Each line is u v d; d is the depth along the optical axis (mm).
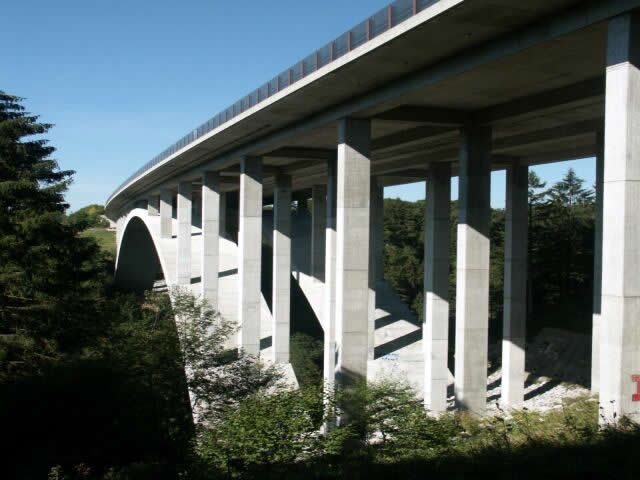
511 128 24562
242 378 20141
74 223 31047
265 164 39969
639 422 12367
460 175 23672
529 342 45156
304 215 64500
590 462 9820
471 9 13992
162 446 15352
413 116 22641
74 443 14531
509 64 16484
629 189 12484
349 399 17188
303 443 14586
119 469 13711
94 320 27172
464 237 23156
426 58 17812
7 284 26062
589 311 47594
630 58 12438
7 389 15969
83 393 15898
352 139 23125
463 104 21812
